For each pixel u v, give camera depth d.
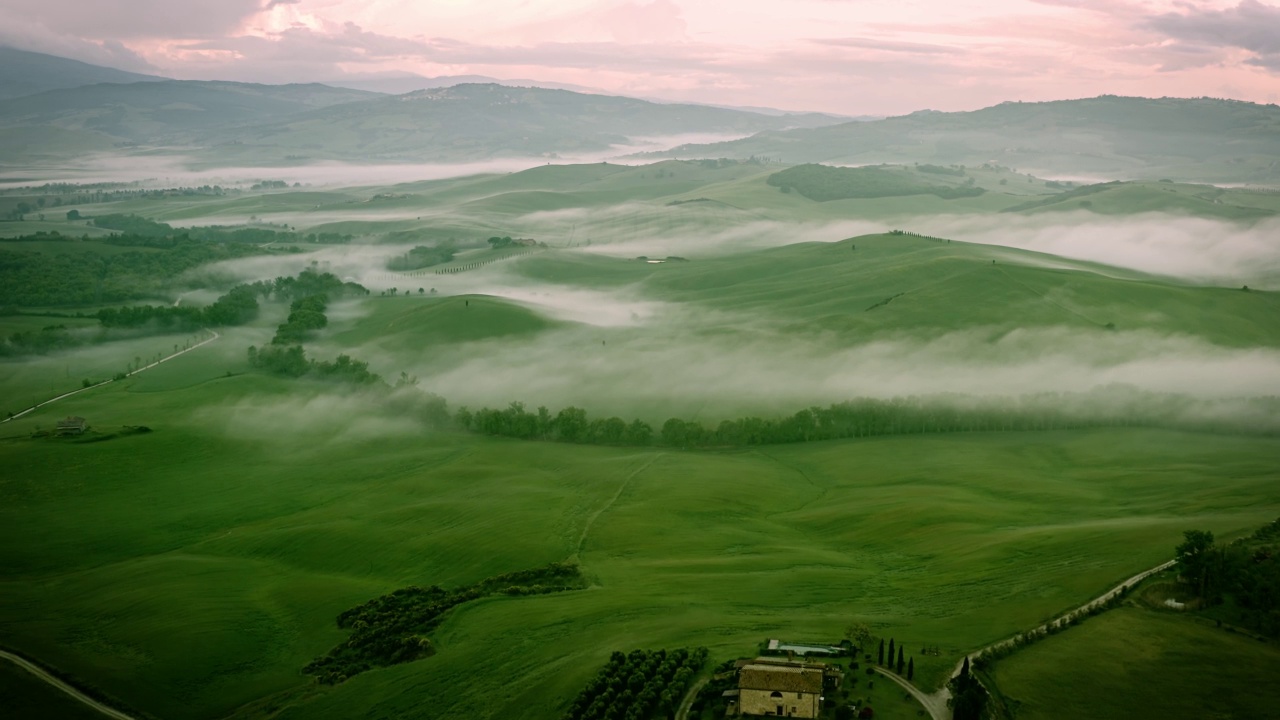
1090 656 120.88
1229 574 134.62
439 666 146.25
